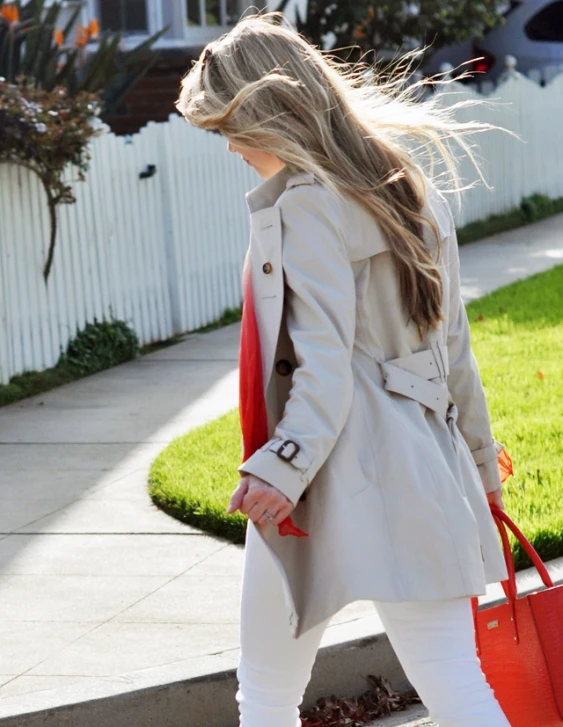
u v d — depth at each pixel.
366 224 3.62
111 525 7.88
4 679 5.55
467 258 20.00
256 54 3.71
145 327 14.57
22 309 12.43
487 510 3.87
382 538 3.55
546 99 25.81
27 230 12.49
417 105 3.97
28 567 7.14
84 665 5.69
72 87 14.96
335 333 3.52
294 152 3.60
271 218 3.60
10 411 11.48
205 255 15.78
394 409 3.66
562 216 24.98
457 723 3.57
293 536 3.67
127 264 14.23
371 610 6.10
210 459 8.98
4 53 14.62
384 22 22.31
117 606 6.46
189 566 7.06
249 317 3.65
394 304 3.70
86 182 13.46
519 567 6.45
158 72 21.52
